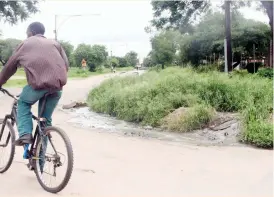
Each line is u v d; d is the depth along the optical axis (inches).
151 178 201.9
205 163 237.5
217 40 1461.6
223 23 1477.6
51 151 171.8
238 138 320.2
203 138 334.0
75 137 320.2
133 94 480.1
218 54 1503.4
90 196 169.6
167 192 179.5
